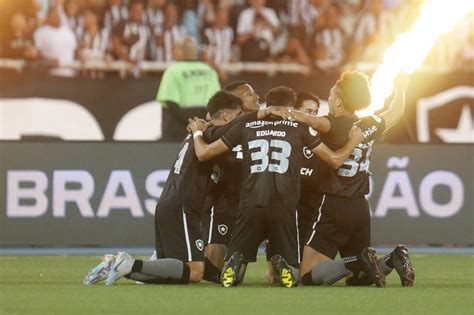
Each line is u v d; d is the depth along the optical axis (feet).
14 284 74.90
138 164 109.91
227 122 76.69
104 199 109.50
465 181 112.16
